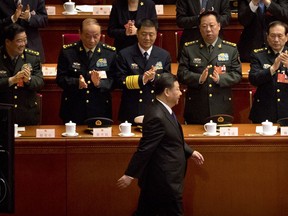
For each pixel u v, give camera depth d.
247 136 20.55
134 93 22.69
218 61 22.81
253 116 23.16
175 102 18.34
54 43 28.95
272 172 20.72
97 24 22.61
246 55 27.28
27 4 26.59
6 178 13.32
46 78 26.12
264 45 26.81
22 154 20.50
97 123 20.97
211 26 22.53
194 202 20.81
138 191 20.73
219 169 20.69
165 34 28.94
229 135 20.67
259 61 22.72
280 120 21.09
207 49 22.91
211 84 22.77
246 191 20.80
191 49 23.05
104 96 22.98
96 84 22.09
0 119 13.22
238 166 20.69
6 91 22.14
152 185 18.25
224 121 21.56
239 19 27.08
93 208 20.78
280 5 26.53
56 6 31.16
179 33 27.98
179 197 18.25
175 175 18.14
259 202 20.83
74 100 22.94
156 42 28.25
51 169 20.61
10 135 13.24
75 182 20.69
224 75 22.55
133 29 25.17
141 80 22.08
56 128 21.94
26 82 22.00
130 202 20.77
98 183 20.70
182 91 26.31
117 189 20.72
